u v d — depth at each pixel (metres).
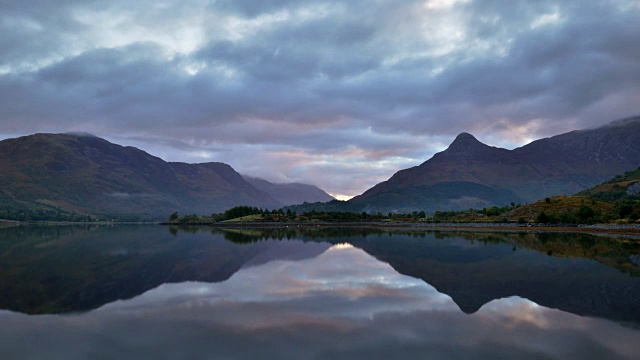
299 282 32.53
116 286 30.53
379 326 19.97
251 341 17.55
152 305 24.23
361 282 32.66
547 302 25.89
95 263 44.94
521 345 17.41
